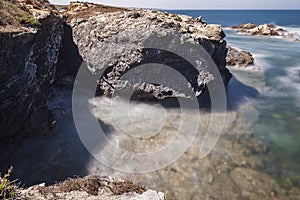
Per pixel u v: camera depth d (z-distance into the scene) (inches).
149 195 262.4
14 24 447.5
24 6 579.2
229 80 884.0
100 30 737.6
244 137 566.3
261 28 2146.9
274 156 505.4
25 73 456.1
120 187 291.7
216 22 3821.4
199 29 777.6
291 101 780.6
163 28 674.2
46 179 413.1
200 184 422.9
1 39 376.2
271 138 569.3
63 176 422.6
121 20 735.7
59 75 757.3
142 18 728.3
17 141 480.1
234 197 400.5
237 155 501.0
